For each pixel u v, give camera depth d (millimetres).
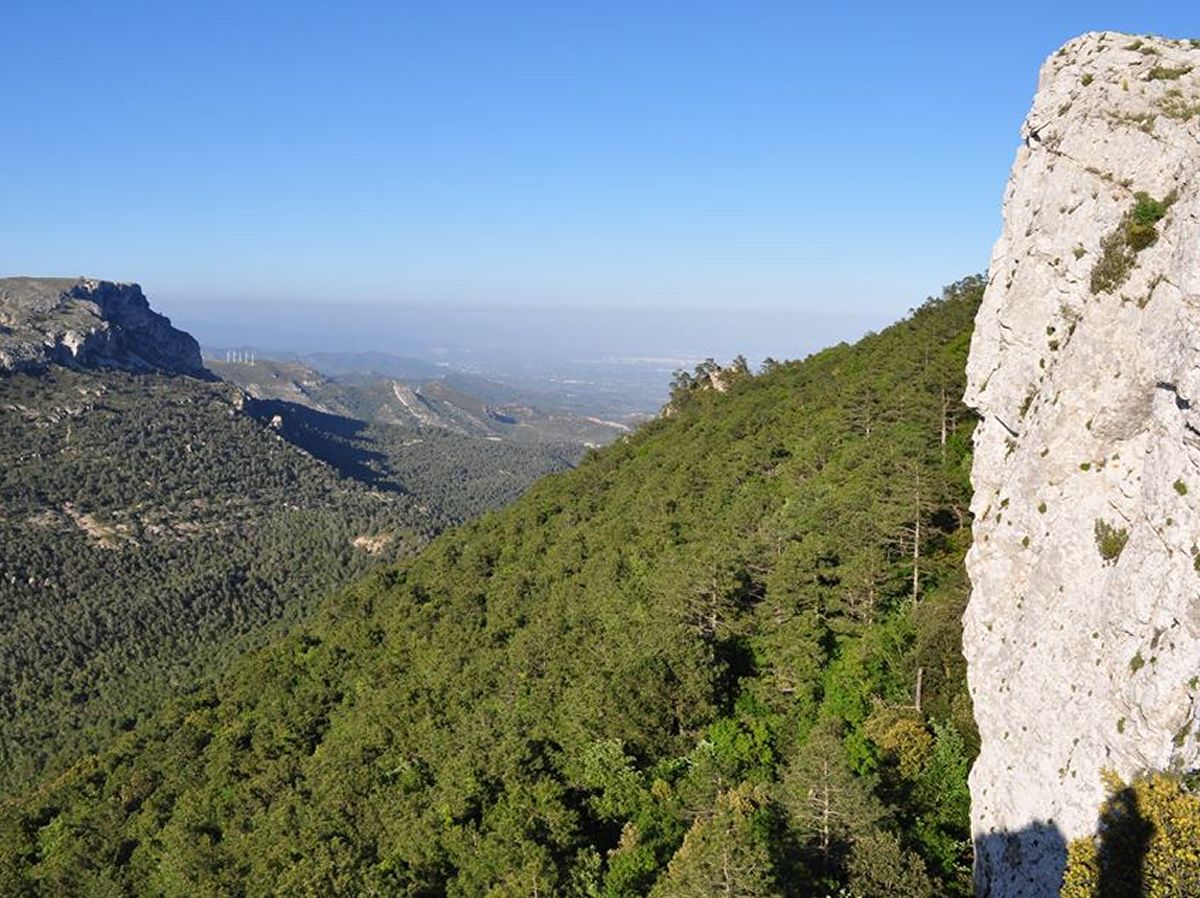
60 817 79688
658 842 33219
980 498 35750
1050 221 33062
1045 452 30078
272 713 79562
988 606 32562
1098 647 25469
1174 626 22109
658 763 38875
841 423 72000
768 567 50438
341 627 95688
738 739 38906
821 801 29297
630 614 56625
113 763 88750
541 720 46125
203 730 84625
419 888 36625
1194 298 22672
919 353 75062
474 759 42750
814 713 39844
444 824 39219
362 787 50812
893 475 50625
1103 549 26500
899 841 28516
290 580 194375
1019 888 26703
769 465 77000
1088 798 24203
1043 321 33000
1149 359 25438
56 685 140000
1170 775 21609
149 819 69312
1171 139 28297
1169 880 20297
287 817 52094
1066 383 29469
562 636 60250
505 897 31391
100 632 158875
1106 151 30719
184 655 153875
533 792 37406
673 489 81500
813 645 41688
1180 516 22422
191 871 53062
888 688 40000
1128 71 31844
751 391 113875
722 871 24844
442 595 89625
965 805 33250
